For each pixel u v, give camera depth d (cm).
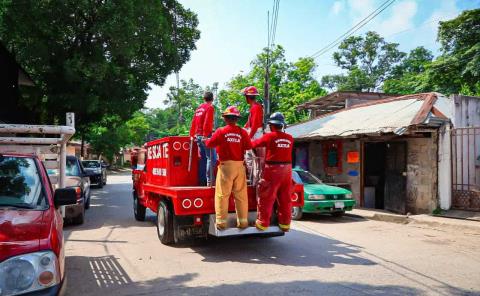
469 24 2675
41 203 427
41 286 325
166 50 1888
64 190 441
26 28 1557
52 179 651
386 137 1323
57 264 342
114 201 1706
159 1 1756
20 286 315
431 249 747
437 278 556
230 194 683
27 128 598
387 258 675
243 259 669
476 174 1194
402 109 1292
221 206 653
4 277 311
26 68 1778
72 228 1005
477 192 1081
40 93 1686
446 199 1138
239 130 654
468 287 516
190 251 732
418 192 1220
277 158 661
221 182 648
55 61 1580
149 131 6819
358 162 1458
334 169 1589
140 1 1606
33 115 1816
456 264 634
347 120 1514
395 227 1021
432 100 1209
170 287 521
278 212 700
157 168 872
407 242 817
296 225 1055
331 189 1191
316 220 1154
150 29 1661
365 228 1004
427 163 1191
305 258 674
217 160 711
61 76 1603
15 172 457
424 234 914
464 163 1171
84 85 1594
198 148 782
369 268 609
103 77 1599
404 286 519
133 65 1866
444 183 1147
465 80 2719
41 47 1496
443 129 1153
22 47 1677
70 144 4250
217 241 822
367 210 1310
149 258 681
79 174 1240
